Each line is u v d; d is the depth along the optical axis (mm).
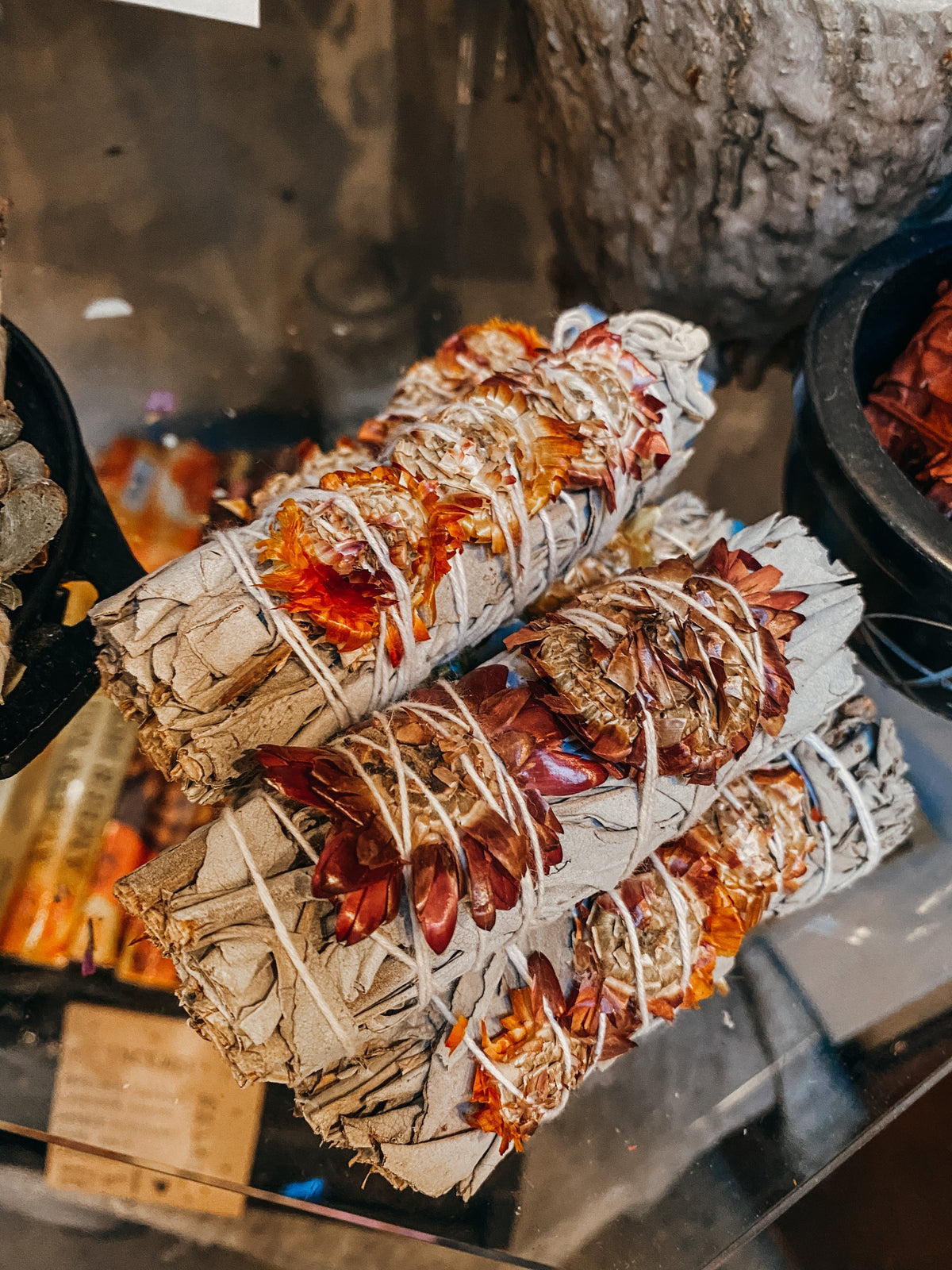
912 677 201
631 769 145
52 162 252
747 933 192
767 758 166
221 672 142
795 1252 190
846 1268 191
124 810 187
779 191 215
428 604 149
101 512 196
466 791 134
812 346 194
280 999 128
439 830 131
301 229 267
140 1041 171
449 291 268
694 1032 185
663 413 175
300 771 131
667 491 242
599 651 145
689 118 207
